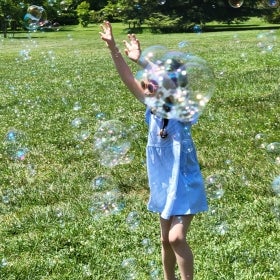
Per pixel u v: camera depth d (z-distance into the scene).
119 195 5.86
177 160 3.55
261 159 6.81
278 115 9.08
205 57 19.75
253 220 4.92
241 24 51.09
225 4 47.12
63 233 4.94
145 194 5.93
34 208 5.66
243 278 3.92
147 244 4.60
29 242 4.81
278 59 17.47
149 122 3.73
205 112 9.68
